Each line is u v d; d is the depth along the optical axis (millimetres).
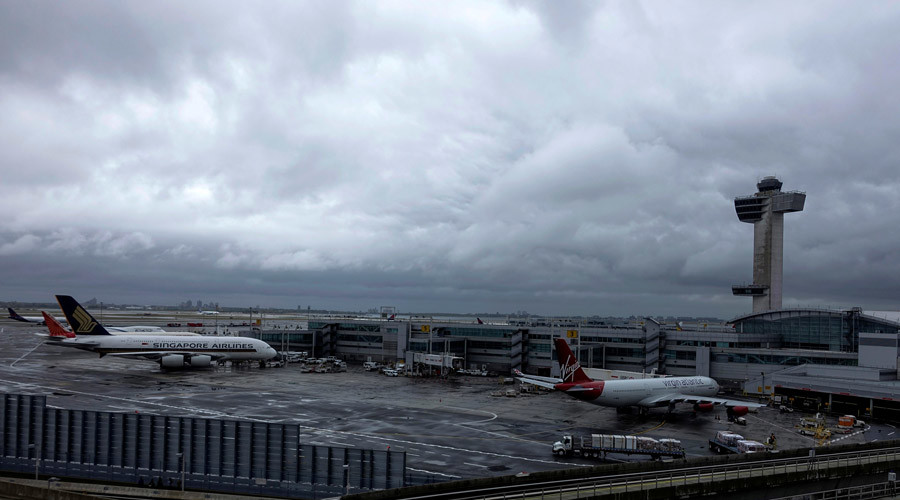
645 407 98438
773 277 187000
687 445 78500
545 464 66188
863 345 117062
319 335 186125
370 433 79750
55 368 140000
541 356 155250
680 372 143875
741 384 132125
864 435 86500
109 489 55656
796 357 127938
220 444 56750
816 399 111625
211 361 157750
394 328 169750
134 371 140875
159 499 53812
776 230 187125
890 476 51594
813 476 50312
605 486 45062
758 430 89438
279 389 118125
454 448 72688
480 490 44719
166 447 57875
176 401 99688
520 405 107562
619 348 151625
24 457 61156
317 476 54875
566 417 97062
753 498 47875
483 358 163875
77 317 144375
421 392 120000
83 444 59781
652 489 44094
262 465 55750
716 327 184125
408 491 43844
